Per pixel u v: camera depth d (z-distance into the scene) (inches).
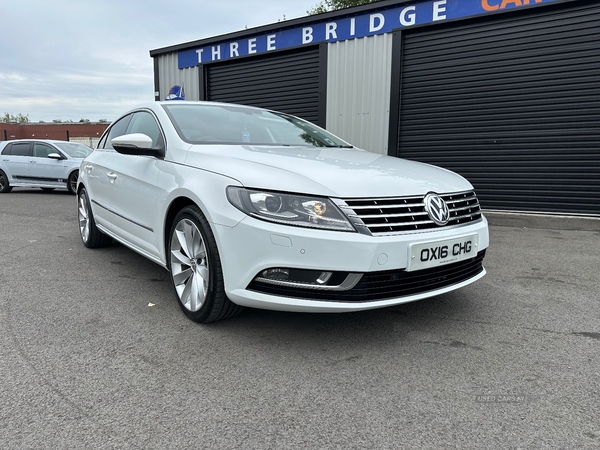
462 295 134.0
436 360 92.0
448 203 103.1
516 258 183.0
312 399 77.4
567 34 269.6
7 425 69.0
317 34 359.3
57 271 155.0
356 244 86.7
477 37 297.6
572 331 107.3
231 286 94.4
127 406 74.6
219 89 438.6
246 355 93.3
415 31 318.3
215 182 99.7
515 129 292.7
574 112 273.1
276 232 87.8
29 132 1390.3
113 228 155.9
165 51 461.7
